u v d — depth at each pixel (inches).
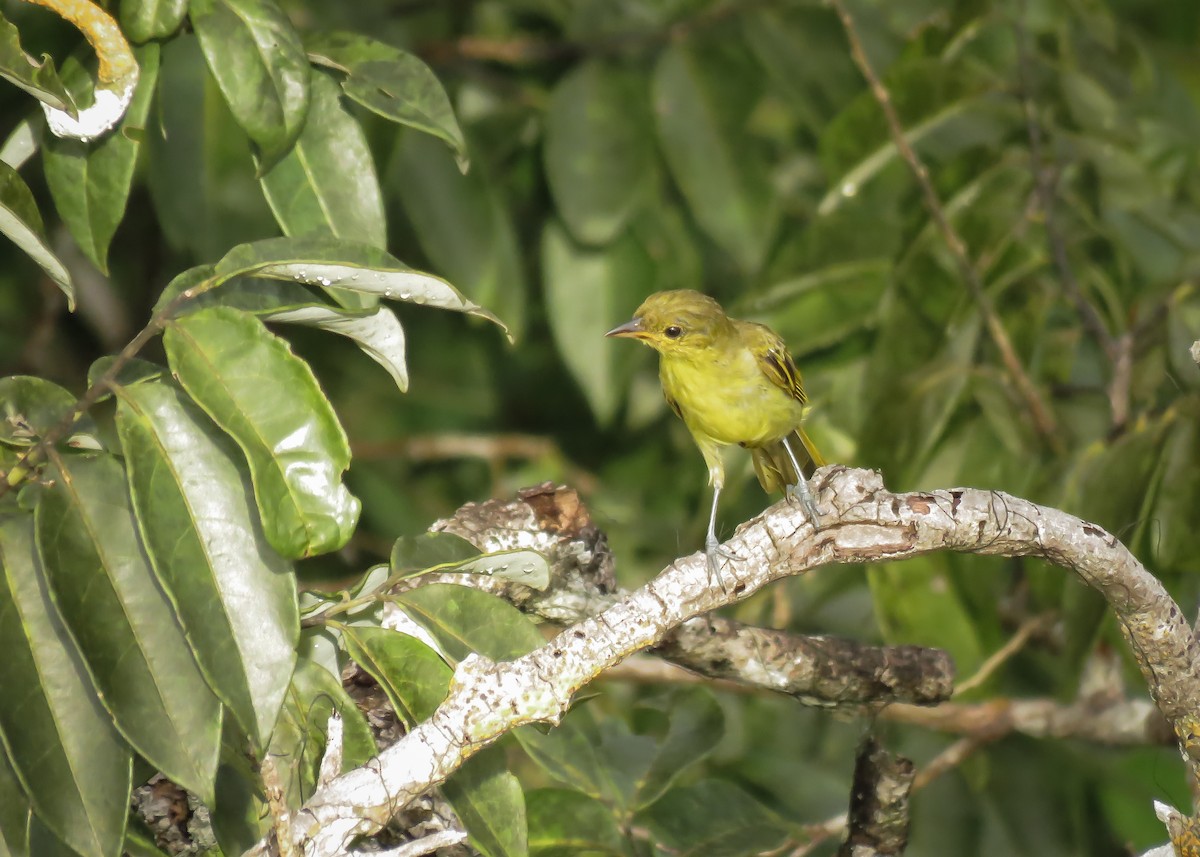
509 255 450.9
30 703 226.8
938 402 401.7
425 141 444.1
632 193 437.7
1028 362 428.5
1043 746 509.0
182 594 216.7
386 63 284.7
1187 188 468.8
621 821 334.6
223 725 250.4
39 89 242.7
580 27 457.4
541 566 255.0
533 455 589.9
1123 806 510.6
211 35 264.7
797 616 505.7
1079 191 442.6
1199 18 587.2
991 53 470.9
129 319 564.4
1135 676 445.4
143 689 219.6
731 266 546.3
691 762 345.4
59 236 541.0
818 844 407.5
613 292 467.5
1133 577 269.3
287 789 249.4
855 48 411.8
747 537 257.1
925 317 410.9
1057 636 495.5
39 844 253.4
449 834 229.1
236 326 225.0
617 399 469.1
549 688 240.1
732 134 441.7
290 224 280.5
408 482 607.5
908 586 410.9
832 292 441.7
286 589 220.7
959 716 471.5
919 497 262.8
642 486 570.9
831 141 426.6
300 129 267.1
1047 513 266.5
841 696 314.5
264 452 218.8
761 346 405.4
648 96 449.1
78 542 223.3
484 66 497.4
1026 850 506.3
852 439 446.3
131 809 275.3
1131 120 449.1
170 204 398.3
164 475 221.8
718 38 452.1
